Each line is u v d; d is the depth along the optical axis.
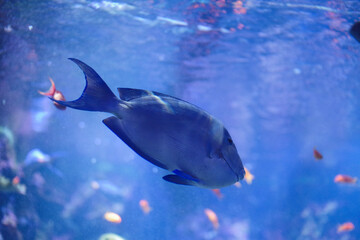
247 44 13.87
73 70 19.70
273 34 12.52
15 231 10.44
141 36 13.65
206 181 1.55
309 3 9.52
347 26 11.12
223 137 1.60
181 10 10.61
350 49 13.86
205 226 17.08
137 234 16.02
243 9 10.19
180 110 1.58
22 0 10.25
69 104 1.41
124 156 31.95
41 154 13.77
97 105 1.47
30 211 12.46
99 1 10.39
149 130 1.53
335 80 19.12
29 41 14.28
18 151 17.59
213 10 10.41
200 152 1.53
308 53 14.70
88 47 15.53
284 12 10.30
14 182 9.83
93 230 14.73
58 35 13.73
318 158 8.23
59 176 15.03
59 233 13.62
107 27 12.79
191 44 14.21
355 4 9.38
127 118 1.53
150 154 1.55
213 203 19.16
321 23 11.12
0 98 19.41
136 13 11.22
